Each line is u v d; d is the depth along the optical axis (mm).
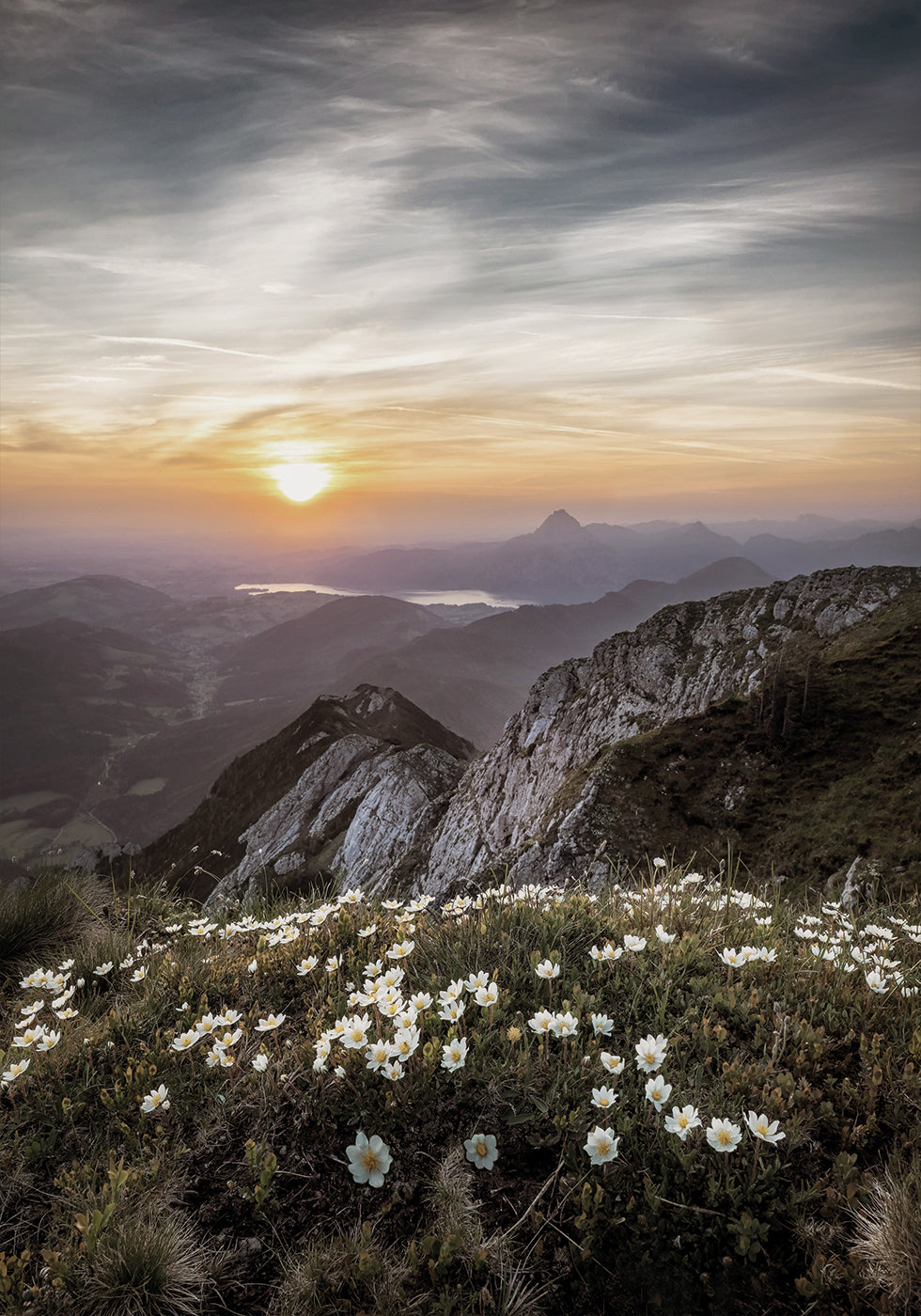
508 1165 3199
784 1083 3379
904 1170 2900
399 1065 3535
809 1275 2580
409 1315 2523
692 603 78938
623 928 5203
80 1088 4059
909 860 26453
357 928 5699
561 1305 2559
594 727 66250
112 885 8977
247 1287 2768
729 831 34281
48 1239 3025
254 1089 3803
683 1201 2891
